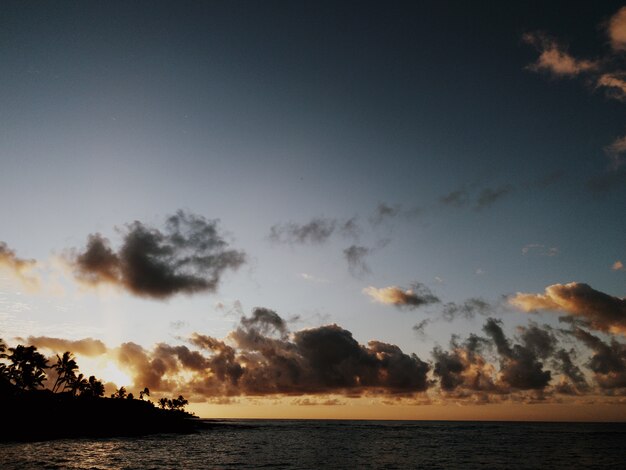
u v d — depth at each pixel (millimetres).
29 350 98938
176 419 169750
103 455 64938
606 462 68250
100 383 147625
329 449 91562
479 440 127375
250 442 106938
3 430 86750
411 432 188250
